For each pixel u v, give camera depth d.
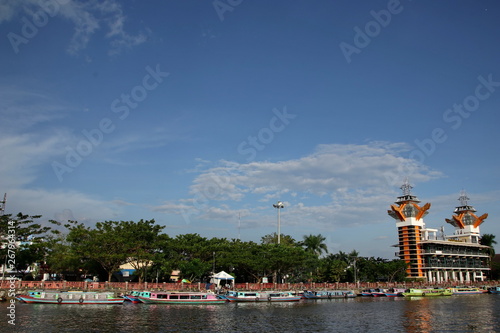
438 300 103.00
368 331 54.91
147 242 95.31
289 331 53.44
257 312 69.81
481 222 183.75
